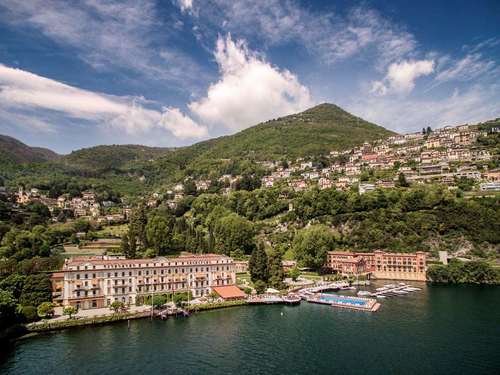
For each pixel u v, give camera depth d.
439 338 132.88
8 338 133.62
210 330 144.12
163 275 187.75
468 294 198.75
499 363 112.44
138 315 159.25
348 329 144.25
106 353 122.12
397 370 109.06
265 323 152.62
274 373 108.25
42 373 108.25
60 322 144.50
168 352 122.88
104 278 173.00
